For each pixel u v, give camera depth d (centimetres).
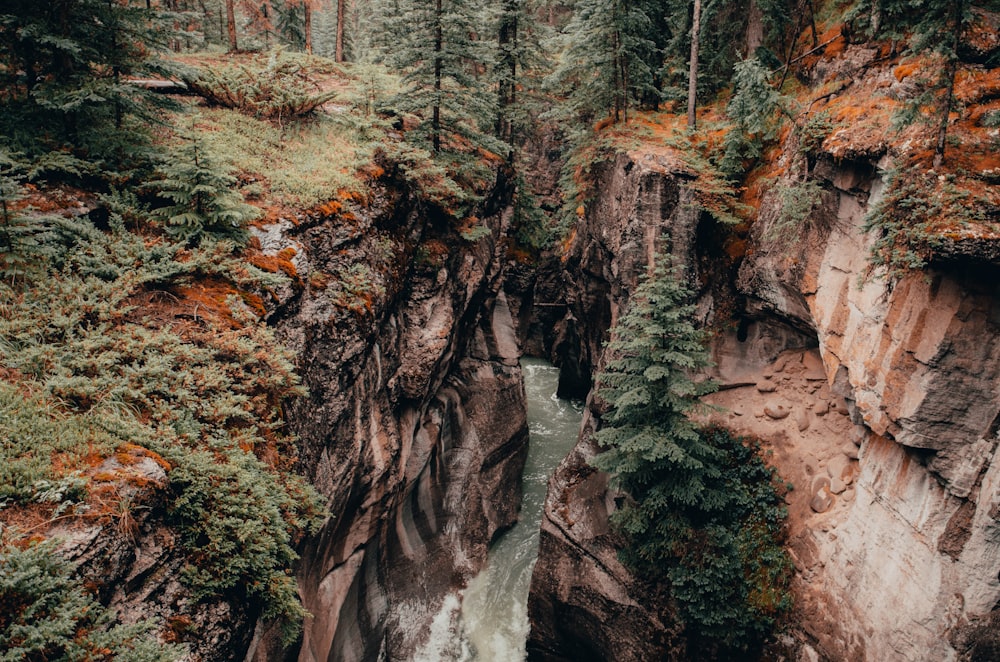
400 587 1667
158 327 932
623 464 1398
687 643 1373
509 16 2561
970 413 1005
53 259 918
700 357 1398
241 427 923
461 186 2055
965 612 1009
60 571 549
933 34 1031
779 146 1680
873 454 1240
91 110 1115
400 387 1684
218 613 700
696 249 1750
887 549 1160
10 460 625
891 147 1137
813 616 1285
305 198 1382
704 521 1464
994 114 1045
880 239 1148
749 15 2164
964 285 981
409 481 1727
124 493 655
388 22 1983
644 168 1767
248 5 2734
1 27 1020
